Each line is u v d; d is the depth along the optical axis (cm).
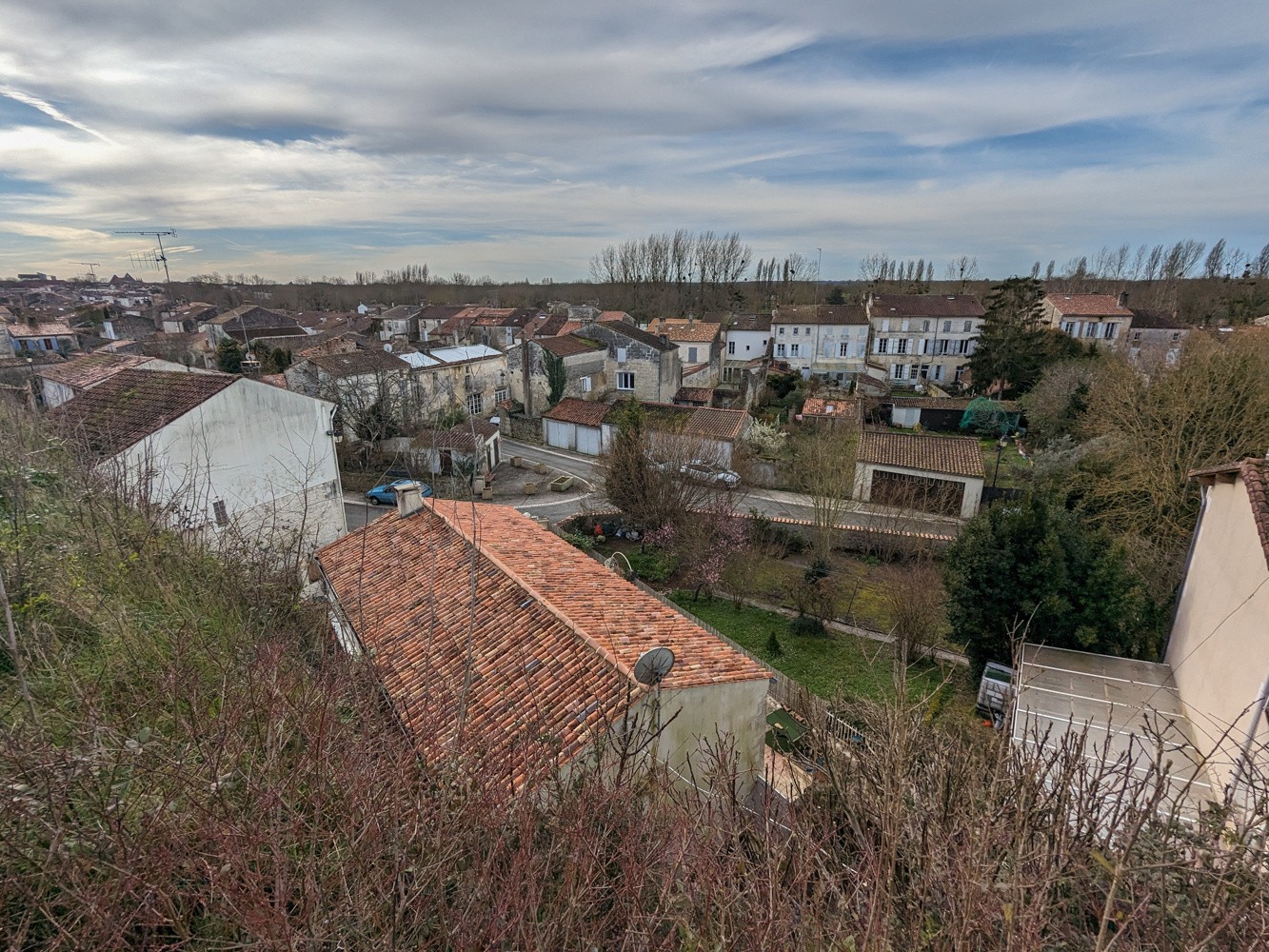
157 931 330
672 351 3925
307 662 611
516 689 666
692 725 689
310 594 952
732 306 7469
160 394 1438
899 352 4778
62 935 275
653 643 769
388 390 2839
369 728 470
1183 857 377
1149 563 1434
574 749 566
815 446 2250
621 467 2052
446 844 365
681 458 2112
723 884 358
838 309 4928
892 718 529
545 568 951
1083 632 1104
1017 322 3641
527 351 3562
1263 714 641
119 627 534
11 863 308
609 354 3891
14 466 757
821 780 541
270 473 1527
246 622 652
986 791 436
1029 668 958
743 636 1518
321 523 1672
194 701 421
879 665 1383
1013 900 316
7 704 427
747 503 2469
